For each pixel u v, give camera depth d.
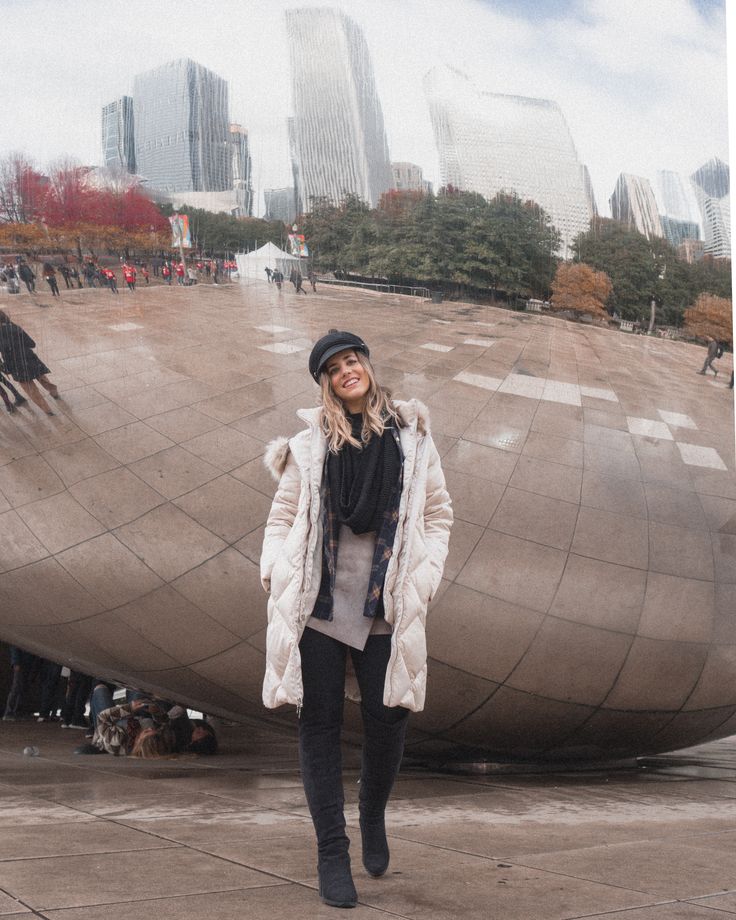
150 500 3.73
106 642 4.22
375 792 2.56
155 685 4.48
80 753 5.41
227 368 3.60
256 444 3.63
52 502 3.82
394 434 2.55
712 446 3.94
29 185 3.60
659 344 3.86
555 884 2.56
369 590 2.44
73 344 3.63
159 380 3.63
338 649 2.47
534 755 4.67
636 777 4.89
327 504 2.50
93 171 3.61
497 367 3.68
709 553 4.02
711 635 4.17
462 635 3.89
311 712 2.44
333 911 2.24
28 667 8.09
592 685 4.14
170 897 2.32
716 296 3.92
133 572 3.86
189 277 3.61
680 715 4.47
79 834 3.07
